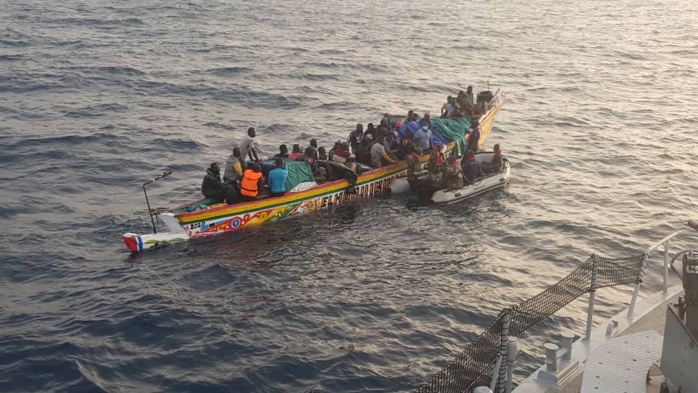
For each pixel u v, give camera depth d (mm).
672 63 52094
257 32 59062
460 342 15641
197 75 42562
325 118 34969
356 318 16547
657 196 25281
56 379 13977
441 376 8367
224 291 17766
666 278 11320
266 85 41031
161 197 24234
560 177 27391
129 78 41094
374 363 14719
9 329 15648
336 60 48969
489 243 21188
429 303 17328
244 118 34406
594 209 24047
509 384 8734
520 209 24031
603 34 65000
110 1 72688
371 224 22594
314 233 21797
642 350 8898
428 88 42375
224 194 22156
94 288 17703
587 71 48688
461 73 46938
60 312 16469
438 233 21906
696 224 8969
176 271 18844
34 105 34844
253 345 15273
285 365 14547
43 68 42531
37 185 24703
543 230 22203
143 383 13945
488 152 27688
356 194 24688
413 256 20172
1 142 28797
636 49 57625
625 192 25719
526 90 42656
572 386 8969
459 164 26047
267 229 22078
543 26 68812
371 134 26141
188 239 21047
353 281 18500
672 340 7586
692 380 7152
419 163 25156
